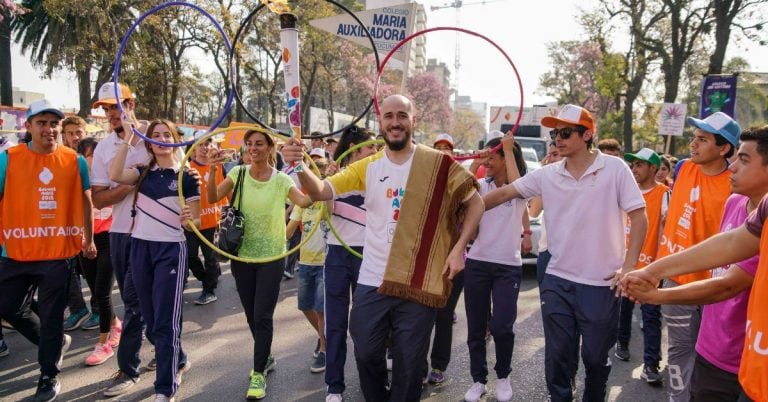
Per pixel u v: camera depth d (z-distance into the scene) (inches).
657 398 170.9
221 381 175.5
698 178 150.9
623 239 136.5
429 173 119.3
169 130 159.0
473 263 163.5
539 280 199.5
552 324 135.9
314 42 1104.2
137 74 848.9
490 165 170.4
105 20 796.6
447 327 173.5
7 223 155.8
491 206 146.6
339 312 159.8
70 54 841.5
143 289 155.7
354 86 1461.6
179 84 965.2
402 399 116.9
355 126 187.0
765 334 74.9
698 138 146.2
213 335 220.1
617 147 209.6
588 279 133.0
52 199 159.0
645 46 834.8
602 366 131.6
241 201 163.3
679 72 791.7
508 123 702.5
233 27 823.1
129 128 154.6
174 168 159.8
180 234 158.6
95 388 168.1
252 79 1150.3
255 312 163.9
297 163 117.3
